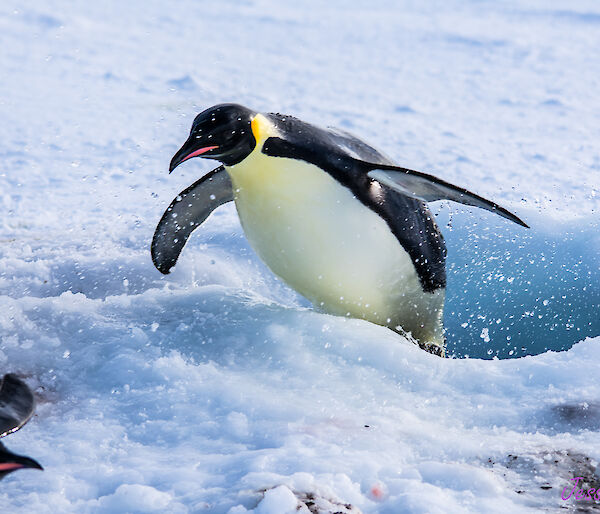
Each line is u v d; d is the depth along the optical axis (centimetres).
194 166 2711
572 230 1791
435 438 871
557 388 986
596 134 3334
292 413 921
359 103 3859
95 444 874
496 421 934
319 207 1184
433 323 1411
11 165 2622
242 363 1066
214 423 907
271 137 1163
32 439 887
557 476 804
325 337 1116
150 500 744
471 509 741
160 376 1016
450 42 5972
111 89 3938
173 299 1263
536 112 3788
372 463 804
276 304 1247
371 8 8056
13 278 1553
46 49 4909
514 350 1695
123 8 7012
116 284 1549
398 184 1221
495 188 2464
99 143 2947
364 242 1221
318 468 792
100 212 2183
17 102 3569
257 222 1220
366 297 1280
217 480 781
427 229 1330
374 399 973
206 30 6156
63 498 760
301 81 4372
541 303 1691
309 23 6800
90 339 1120
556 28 6731
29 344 1102
